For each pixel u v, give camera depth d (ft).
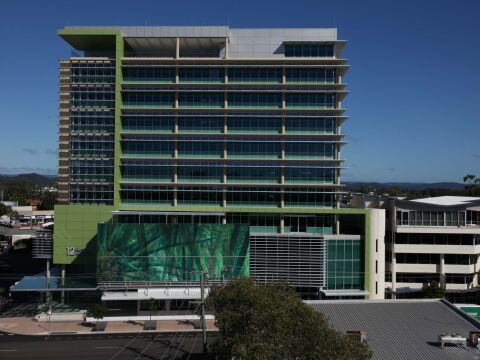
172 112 313.12
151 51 335.88
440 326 172.24
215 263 286.25
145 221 308.81
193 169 313.12
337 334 125.70
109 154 317.01
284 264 291.99
